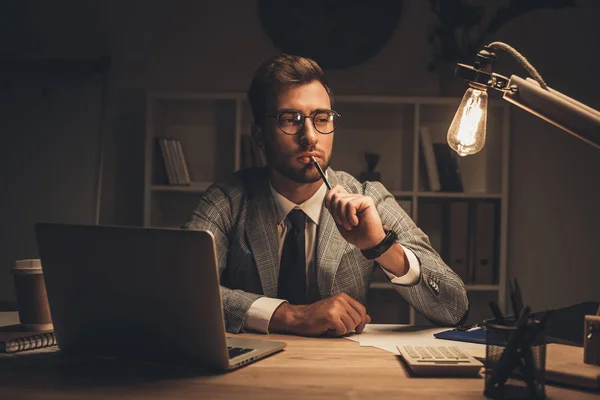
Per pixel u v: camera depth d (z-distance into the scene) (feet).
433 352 3.84
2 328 4.76
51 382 3.43
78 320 3.94
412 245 5.56
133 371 3.67
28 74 11.17
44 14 12.14
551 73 12.23
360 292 5.83
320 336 4.71
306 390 3.27
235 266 5.82
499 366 3.16
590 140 3.70
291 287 5.73
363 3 12.13
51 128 11.02
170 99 11.57
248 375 3.57
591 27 12.17
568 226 12.34
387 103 11.49
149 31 12.26
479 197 11.30
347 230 4.73
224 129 12.09
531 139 12.34
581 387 3.37
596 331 3.56
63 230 3.79
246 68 12.26
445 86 12.14
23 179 10.79
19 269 4.63
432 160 11.46
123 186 12.27
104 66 11.54
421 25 12.17
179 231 3.43
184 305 3.53
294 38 12.17
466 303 5.37
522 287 12.37
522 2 12.14
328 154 5.75
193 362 3.69
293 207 5.91
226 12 12.23
